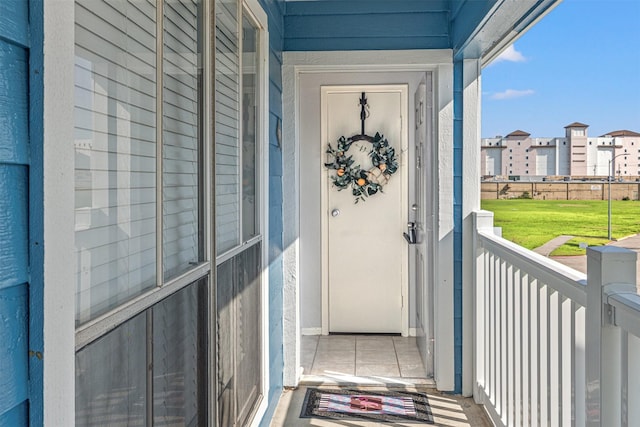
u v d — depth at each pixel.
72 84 0.95
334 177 4.86
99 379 1.08
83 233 1.05
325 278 4.90
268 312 2.93
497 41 3.03
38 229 0.85
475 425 3.13
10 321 0.80
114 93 1.19
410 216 4.82
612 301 1.48
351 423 3.16
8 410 0.80
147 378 1.33
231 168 2.21
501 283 2.86
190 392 1.64
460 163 3.52
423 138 4.06
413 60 3.49
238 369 2.29
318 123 4.84
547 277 2.12
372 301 4.90
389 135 4.81
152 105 1.39
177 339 1.54
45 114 0.86
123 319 1.19
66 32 0.93
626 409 1.45
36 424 0.85
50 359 0.87
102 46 1.13
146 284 1.35
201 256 1.78
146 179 1.36
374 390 3.66
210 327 1.83
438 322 3.57
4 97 0.78
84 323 1.04
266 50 2.85
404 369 4.03
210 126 1.84
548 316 2.11
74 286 0.98
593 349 1.60
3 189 0.79
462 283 3.51
